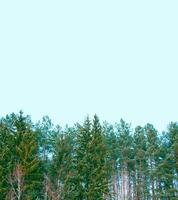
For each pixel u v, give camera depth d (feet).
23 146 171.42
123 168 254.27
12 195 160.97
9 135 176.96
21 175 160.15
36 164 169.07
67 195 178.70
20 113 181.47
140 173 242.17
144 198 236.43
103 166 187.32
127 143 257.14
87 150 188.44
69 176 181.78
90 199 177.27
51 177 186.29
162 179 230.27
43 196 181.27
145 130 258.37
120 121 270.67
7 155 172.24
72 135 226.17
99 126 196.85
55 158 188.34
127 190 253.03
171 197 222.69
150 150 240.53
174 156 229.66
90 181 181.47
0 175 167.22
